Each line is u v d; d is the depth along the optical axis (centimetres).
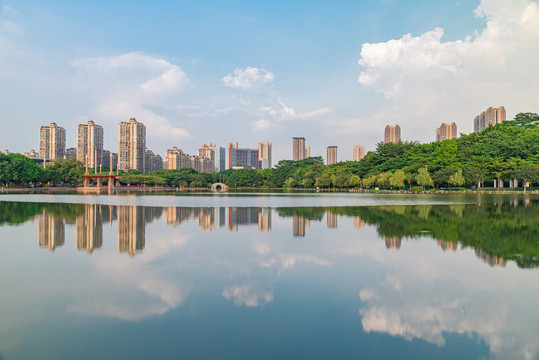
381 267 1677
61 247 2098
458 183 11094
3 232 2639
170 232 2698
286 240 2364
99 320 1078
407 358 884
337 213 4219
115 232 2678
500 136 12212
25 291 1319
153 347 920
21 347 914
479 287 1390
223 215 3988
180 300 1245
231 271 1603
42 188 17038
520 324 1076
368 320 1096
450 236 2500
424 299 1269
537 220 3394
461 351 917
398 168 14500
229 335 993
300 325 1061
